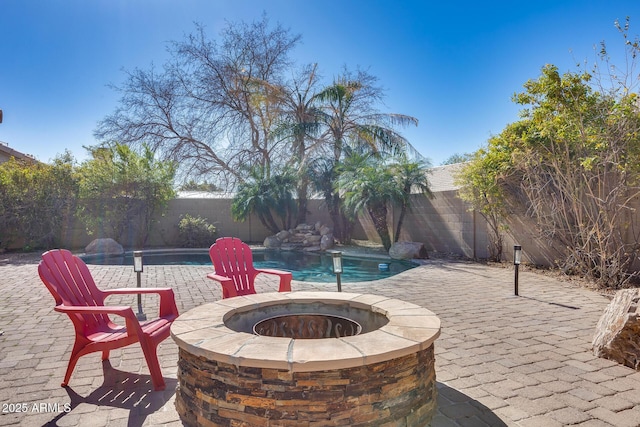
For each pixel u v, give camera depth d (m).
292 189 16.20
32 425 2.63
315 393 2.13
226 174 17.48
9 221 13.21
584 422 2.62
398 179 13.08
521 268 9.43
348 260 12.58
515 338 4.38
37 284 7.80
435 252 13.06
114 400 2.99
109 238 14.09
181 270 9.61
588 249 7.63
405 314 2.98
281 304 3.49
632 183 6.97
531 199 8.77
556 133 7.36
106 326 3.71
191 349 2.35
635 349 3.55
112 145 16.70
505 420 2.65
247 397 2.19
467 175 10.29
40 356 3.93
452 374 3.41
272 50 17.17
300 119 16.97
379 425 2.23
